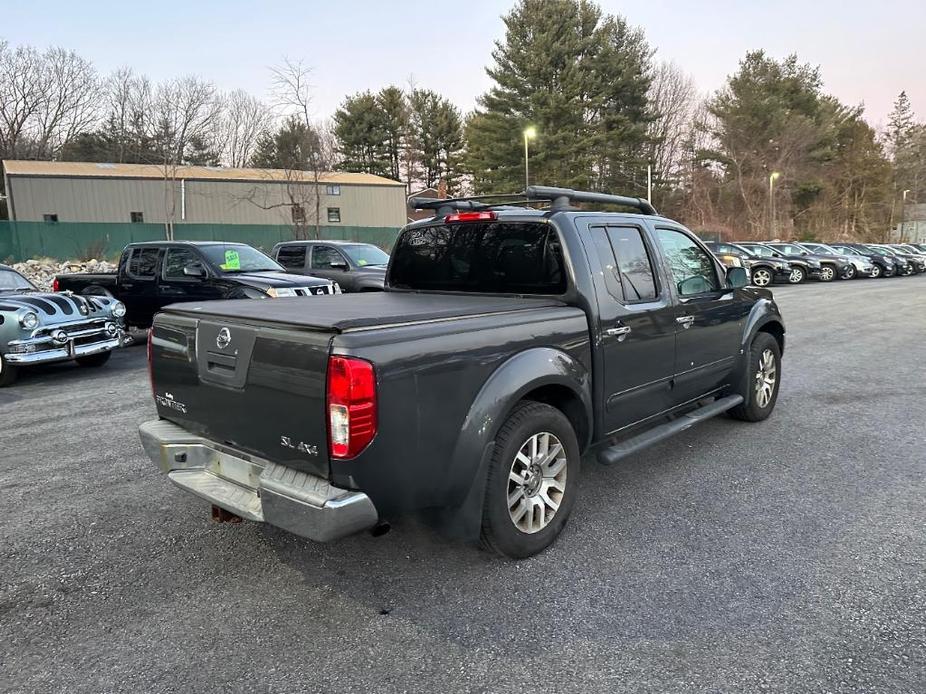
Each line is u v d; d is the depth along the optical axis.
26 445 5.20
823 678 2.31
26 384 7.66
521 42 40.84
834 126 52.94
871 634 2.57
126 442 5.27
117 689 2.31
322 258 13.01
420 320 2.77
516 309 3.21
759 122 49.28
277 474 2.70
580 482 4.27
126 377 8.09
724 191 50.88
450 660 2.45
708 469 4.48
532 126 39.19
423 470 2.68
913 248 34.56
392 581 3.05
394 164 62.31
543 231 3.62
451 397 2.75
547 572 3.11
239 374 2.82
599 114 43.59
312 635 2.63
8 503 4.02
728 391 5.14
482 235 3.94
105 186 31.81
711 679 2.32
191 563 3.25
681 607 2.79
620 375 3.74
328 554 3.33
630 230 3.99
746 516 3.71
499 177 41.44
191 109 38.62
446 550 3.35
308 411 2.52
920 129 76.69
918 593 2.87
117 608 2.85
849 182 60.38
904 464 4.55
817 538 3.42
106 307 8.33
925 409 6.00
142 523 3.72
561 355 3.29
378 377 2.46
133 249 10.77
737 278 4.91
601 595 2.89
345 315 2.76
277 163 41.09
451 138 61.56
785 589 2.92
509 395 2.95
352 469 2.46
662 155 55.41
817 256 25.34
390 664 2.44
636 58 44.72
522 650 2.51
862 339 10.20
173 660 2.48
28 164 32.84
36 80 49.19
